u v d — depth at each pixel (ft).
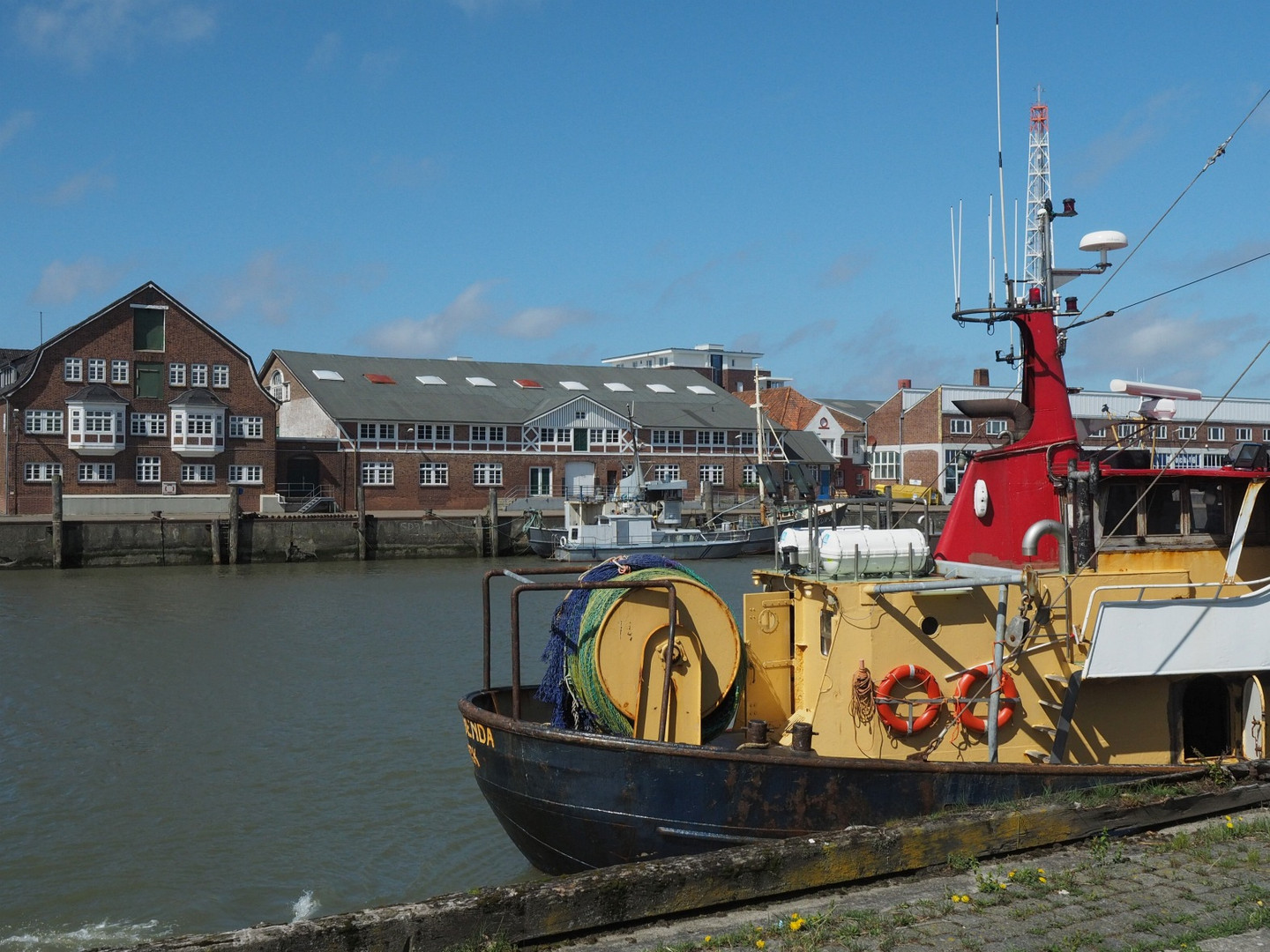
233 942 21.75
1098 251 40.93
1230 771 33.37
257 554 188.96
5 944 37.70
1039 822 29.25
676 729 34.58
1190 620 34.96
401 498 235.40
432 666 86.94
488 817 49.34
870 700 35.19
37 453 201.26
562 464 251.60
